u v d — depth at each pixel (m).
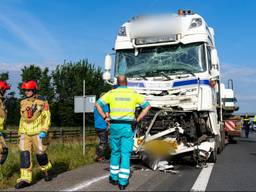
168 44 11.22
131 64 11.52
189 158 11.34
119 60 11.71
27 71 64.75
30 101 7.58
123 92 7.51
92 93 56.25
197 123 10.51
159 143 9.82
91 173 8.85
